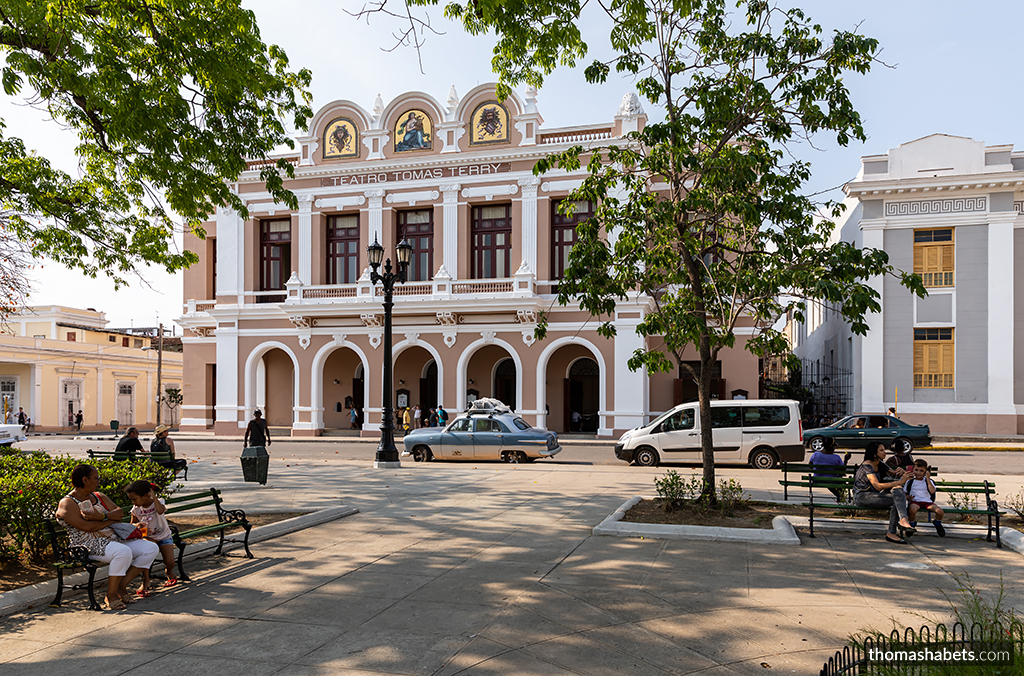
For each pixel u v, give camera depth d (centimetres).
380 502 1250
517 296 3003
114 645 558
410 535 966
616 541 914
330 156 3434
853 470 1105
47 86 1042
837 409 3575
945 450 2492
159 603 666
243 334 3472
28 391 4588
